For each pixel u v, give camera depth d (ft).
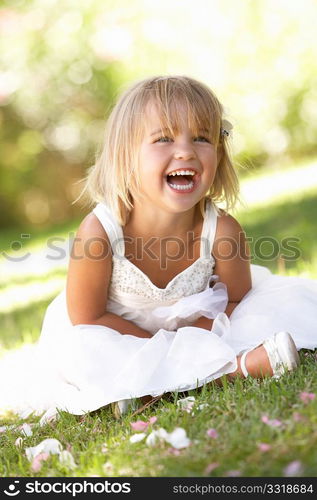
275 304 10.95
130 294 10.97
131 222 10.89
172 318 10.87
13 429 9.78
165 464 7.06
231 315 11.11
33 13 41.91
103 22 40.91
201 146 10.14
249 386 8.70
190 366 9.48
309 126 39.40
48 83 42.65
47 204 46.34
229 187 11.42
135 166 10.32
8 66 42.42
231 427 7.42
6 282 24.86
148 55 40.24
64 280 22.53
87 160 44.37
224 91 38.99
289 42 38.78
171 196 10.10
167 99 10.07
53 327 11.37
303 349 10.32
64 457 7.71
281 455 6.60
